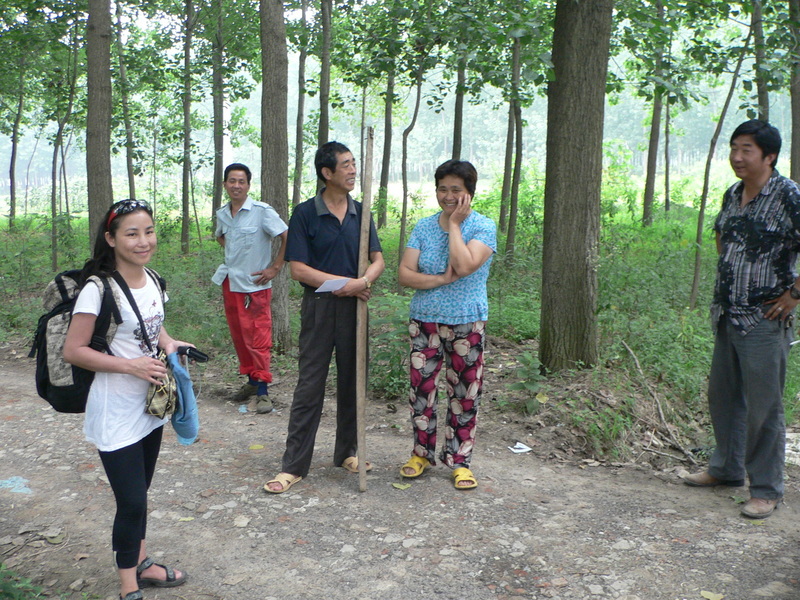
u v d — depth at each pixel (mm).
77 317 2760
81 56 20359
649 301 8398
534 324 7980
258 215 6039
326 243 4316
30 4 14578
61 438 5340
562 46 6086
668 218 18547
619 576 3371
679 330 6879
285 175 7711
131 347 2910
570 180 6094
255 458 4988
